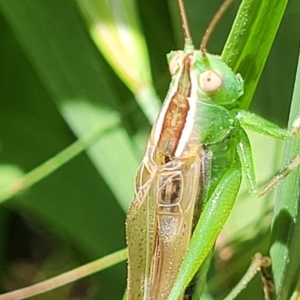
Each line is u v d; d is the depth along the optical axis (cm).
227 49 14
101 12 15
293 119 14
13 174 17
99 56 16
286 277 14
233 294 14
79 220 16
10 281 18
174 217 14
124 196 16
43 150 17
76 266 17
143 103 15
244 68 14
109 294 17
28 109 17
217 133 14
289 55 15
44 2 16
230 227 15
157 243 14
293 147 14
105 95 16
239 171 15
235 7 16
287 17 15
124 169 16
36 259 18
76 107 16
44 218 16
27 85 17
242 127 15
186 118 14
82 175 17
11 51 17
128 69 15
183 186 15
